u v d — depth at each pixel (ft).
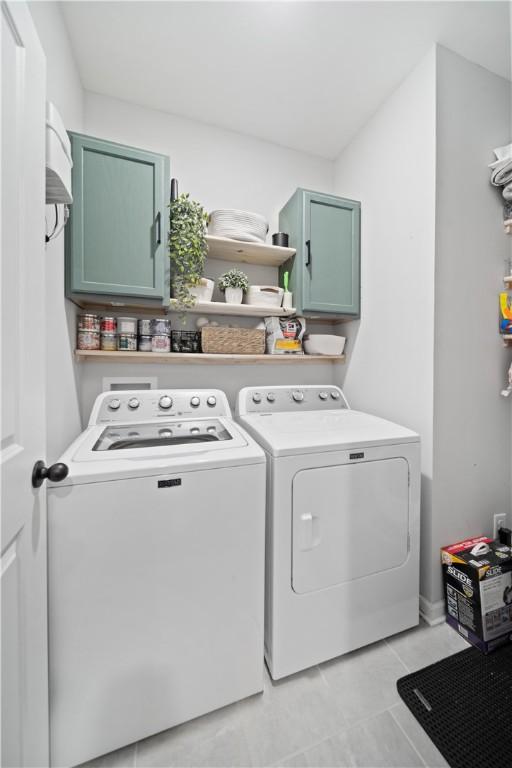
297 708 3.59
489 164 5.12
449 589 4.75
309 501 3.91
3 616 2.07
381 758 3.13
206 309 5.69
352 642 4.22
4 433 2.06
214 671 3.47
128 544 3.09
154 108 5.98
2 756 2.04
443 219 4.75
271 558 3.84
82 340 5.01
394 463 4.40
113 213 4.64
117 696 3.11
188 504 3.29
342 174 7.11
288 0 4.10
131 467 3.10
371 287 6.11
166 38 4.63
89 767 3.06
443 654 4.29
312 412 5.68
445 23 4.40
